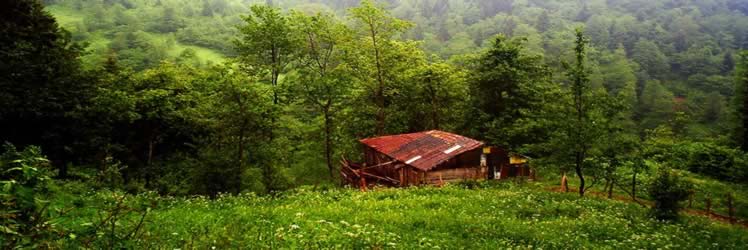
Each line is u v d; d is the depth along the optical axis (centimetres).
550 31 19088
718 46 17438
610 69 14675
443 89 5056
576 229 1973
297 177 4297
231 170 2947
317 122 4947
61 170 3472
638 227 2103
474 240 1645
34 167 648
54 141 3406
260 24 4991
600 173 2753
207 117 3331
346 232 1391
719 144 5272
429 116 5562
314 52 5412
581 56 2747
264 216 1753
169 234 1241
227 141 3173
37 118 3269
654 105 12350
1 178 662
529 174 4062
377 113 5119
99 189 1817
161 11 17312
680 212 2628
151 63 11588
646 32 18862
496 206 2400
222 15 19362
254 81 3281
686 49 17712
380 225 1789
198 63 11925
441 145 3844
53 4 17212
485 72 4959
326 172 4556
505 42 5138
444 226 1831
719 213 3067
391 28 4925
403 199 2462
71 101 3388
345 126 5162
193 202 2064
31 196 615
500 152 3944
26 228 615
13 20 3494
